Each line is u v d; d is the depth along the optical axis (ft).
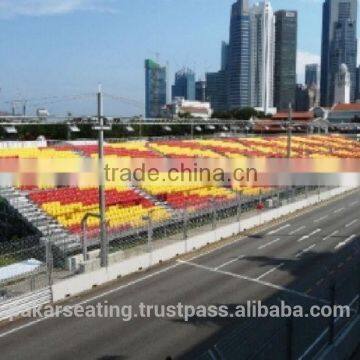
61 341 63.46
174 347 61.36
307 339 50.85
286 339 46.65
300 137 338.34
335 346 52.75
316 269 93.91
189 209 132.36
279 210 153.69
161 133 280.10
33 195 118.73
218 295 80.59
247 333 44.24
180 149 214.28
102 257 88.99
